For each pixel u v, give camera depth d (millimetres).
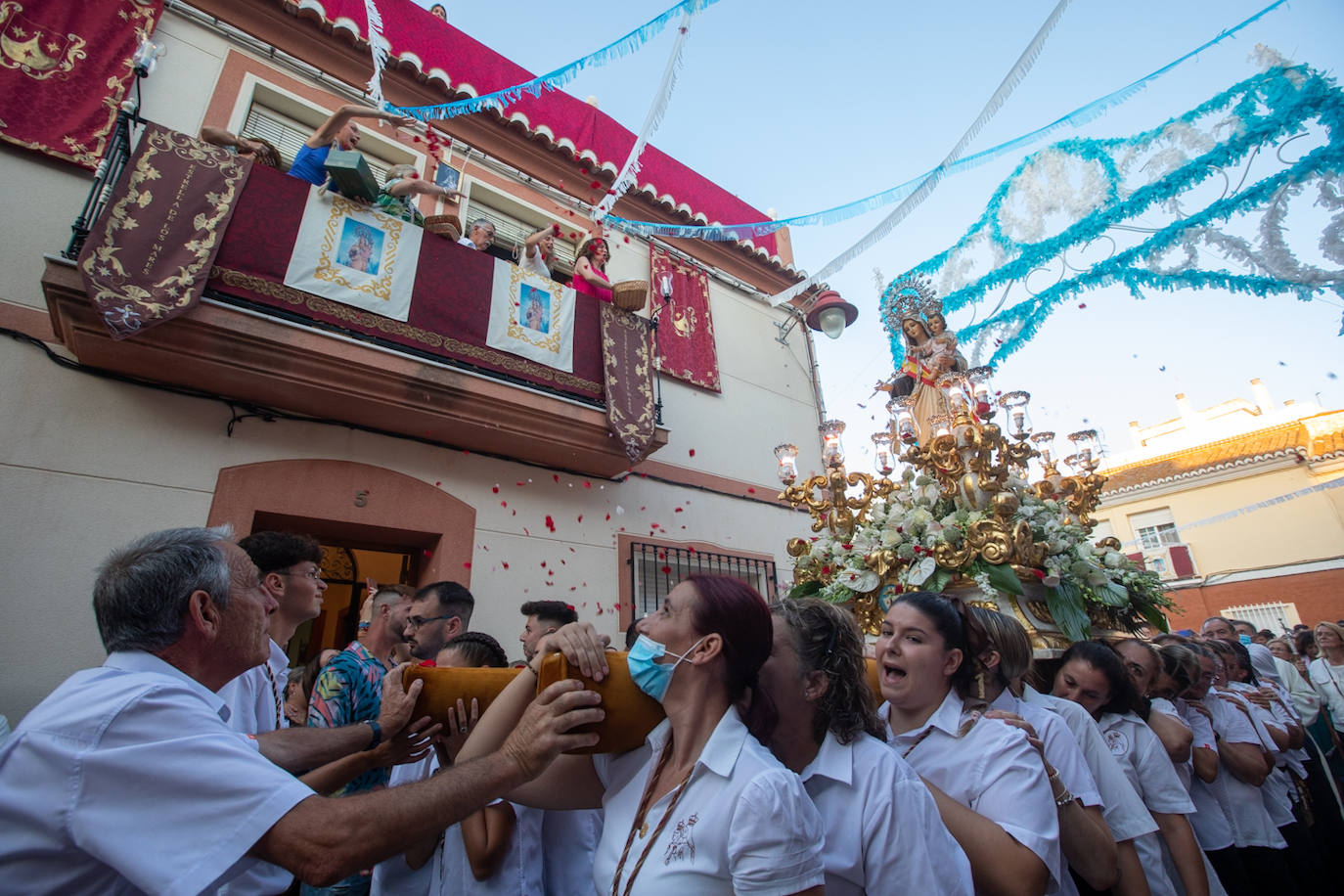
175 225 4105
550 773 1769
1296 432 17016
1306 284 4180
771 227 5922
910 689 2074
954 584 3844
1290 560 16188
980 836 1679
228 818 1217
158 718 1304
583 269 6504
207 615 1588
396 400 4844
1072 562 3934
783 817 1258
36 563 3807
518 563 5570
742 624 1475
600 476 6395
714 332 8336
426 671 1726
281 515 4676
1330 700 5777
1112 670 2645
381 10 6453
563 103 7816
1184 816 2383
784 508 7992
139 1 5117
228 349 4234
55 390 4105
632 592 6219
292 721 3160
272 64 5750
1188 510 18016
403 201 5398
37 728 1274
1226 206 4441
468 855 2068
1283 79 4172
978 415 4250
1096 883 1859
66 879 1205
